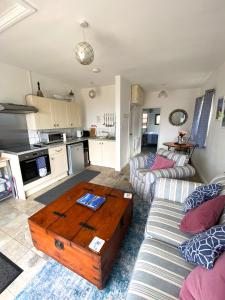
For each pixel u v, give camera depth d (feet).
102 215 5.10
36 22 5.27
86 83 14.21
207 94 11.92
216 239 2.78
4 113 9.44
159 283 2.97
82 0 4.33
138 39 6.54
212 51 7.77
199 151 14.08
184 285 2.68
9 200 8.82
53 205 5.65
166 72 11.16
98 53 7.88
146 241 4.12
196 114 15.34
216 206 3.88
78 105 14.20
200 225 3.71
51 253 4.79
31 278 4.48
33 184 9.45
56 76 11.96
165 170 7.45
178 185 5.94
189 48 7.43
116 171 13.51
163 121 18.83
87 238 4.14
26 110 9.37
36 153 9.55
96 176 12.45
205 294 2.24
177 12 4.90
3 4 4.50
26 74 10.43
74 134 15.79
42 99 10.70
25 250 5.42
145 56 8.30
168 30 5.90
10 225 6.72
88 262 3.95
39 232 4.74
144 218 7.06
